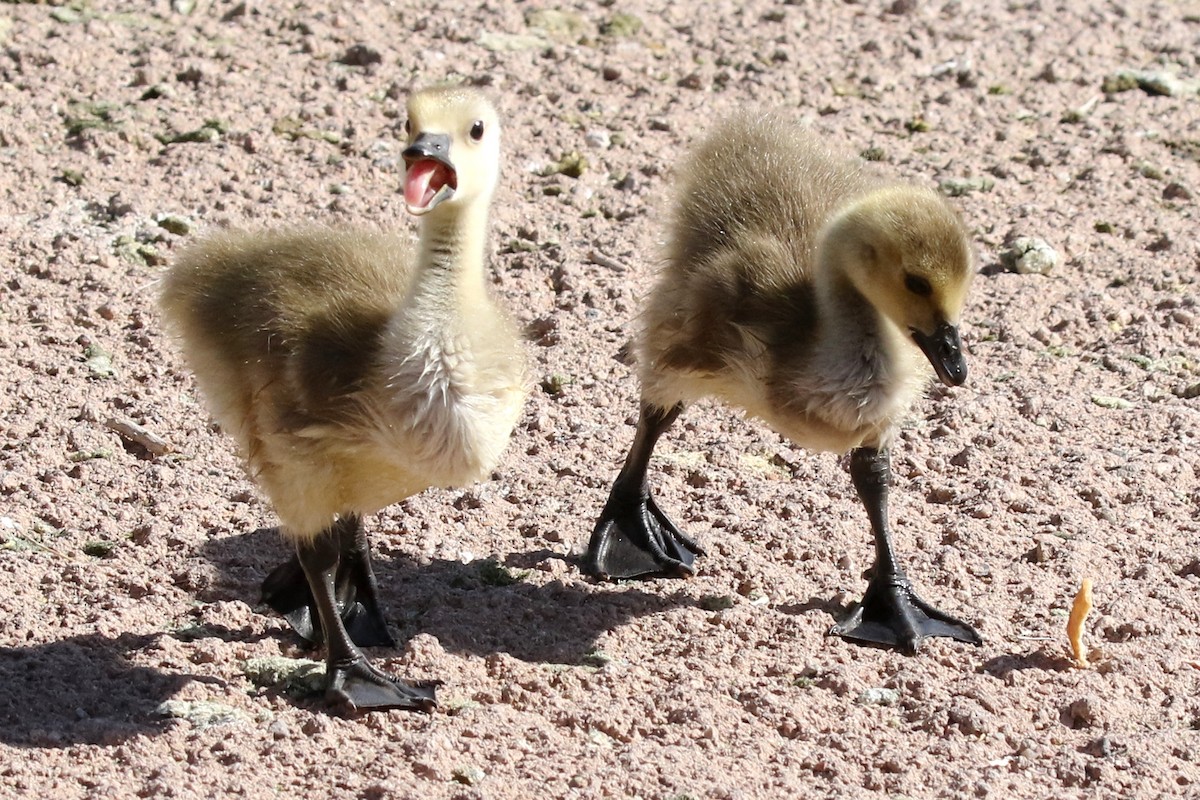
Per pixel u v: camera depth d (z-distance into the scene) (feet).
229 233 33.09
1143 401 44.04
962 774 28.40
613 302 47.83
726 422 42.93
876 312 32.58
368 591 33.30
